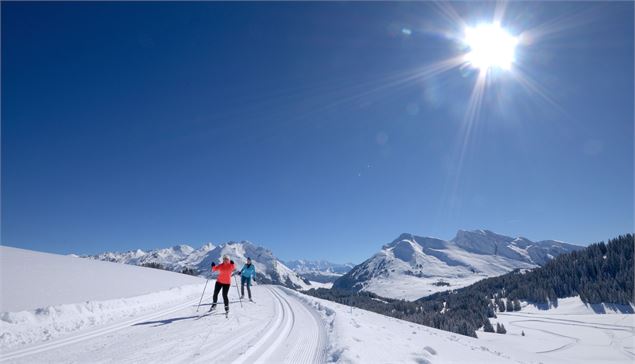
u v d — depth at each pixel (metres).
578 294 186.00
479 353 13.05
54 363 5.99
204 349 7.16
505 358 13.66
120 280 21.77
